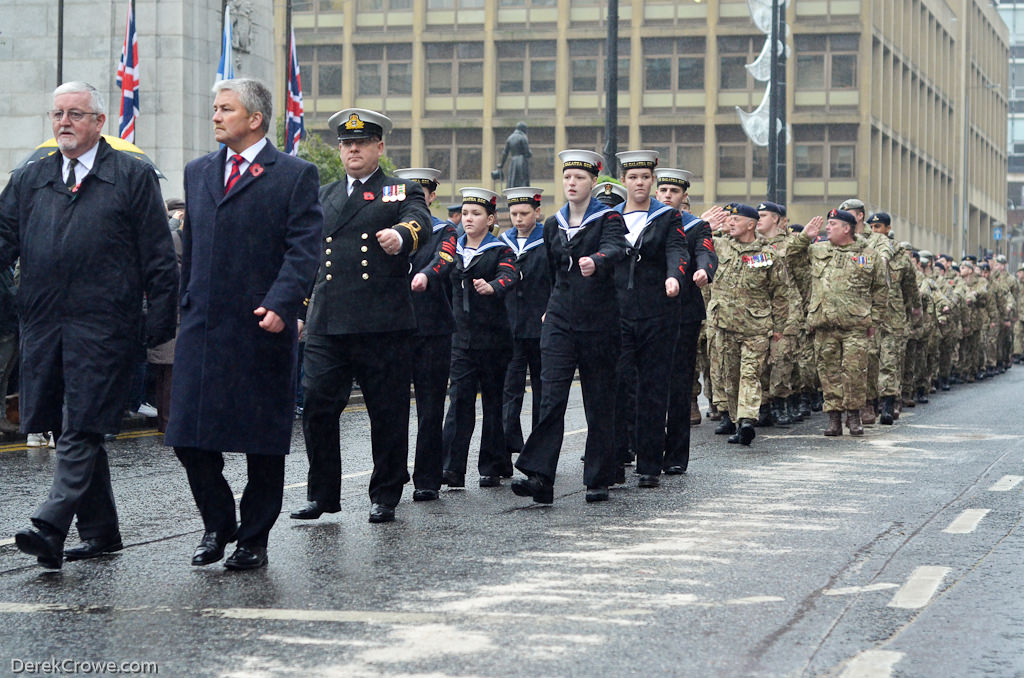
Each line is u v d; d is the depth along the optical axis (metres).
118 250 8.45
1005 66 133.38
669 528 10.01
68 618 7.18
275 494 8.52
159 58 28.55
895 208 89.00
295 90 31.39
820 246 17.16
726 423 17.42
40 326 8.47
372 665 6.29
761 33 79.31
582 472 13.42
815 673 6.17
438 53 82.88
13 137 28.95
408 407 10.30
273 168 8.38
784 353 18.53
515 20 81.81
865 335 16.95
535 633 6.87
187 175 8.54
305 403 10.04
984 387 29.17
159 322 8.48
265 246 8.32
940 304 25.78
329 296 9.97
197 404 8.26
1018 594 7.80
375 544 9.33
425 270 11.26
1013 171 167.38
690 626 7.02
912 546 9.28
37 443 15.48
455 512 10.80
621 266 12.34
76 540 9.50
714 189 80.50
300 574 8.31
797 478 12.90
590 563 8.66
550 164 82.19
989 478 12.86
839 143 80.25
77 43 28.88
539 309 13.11
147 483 12.44
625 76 81.38
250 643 6.68
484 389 12.32
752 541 9.46
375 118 10.00
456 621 7.12
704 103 80.25
